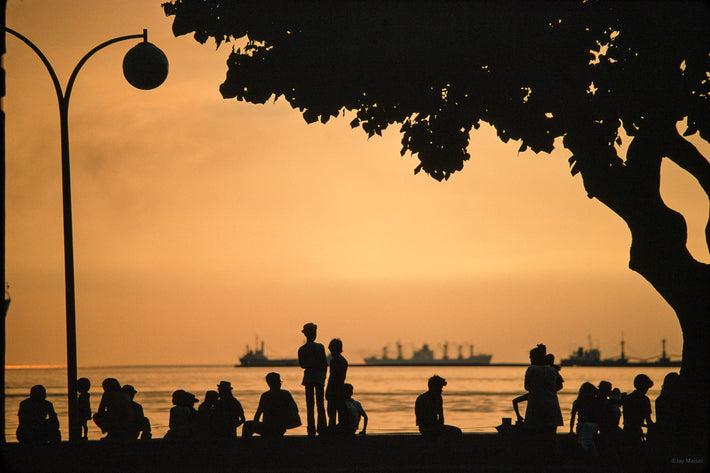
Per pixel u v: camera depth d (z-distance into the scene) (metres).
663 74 37.75
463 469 35.75
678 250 41.47
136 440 35.91
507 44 37.59
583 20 37.88
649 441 39.06
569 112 39.03
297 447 36.75
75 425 37.75
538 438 37.09
